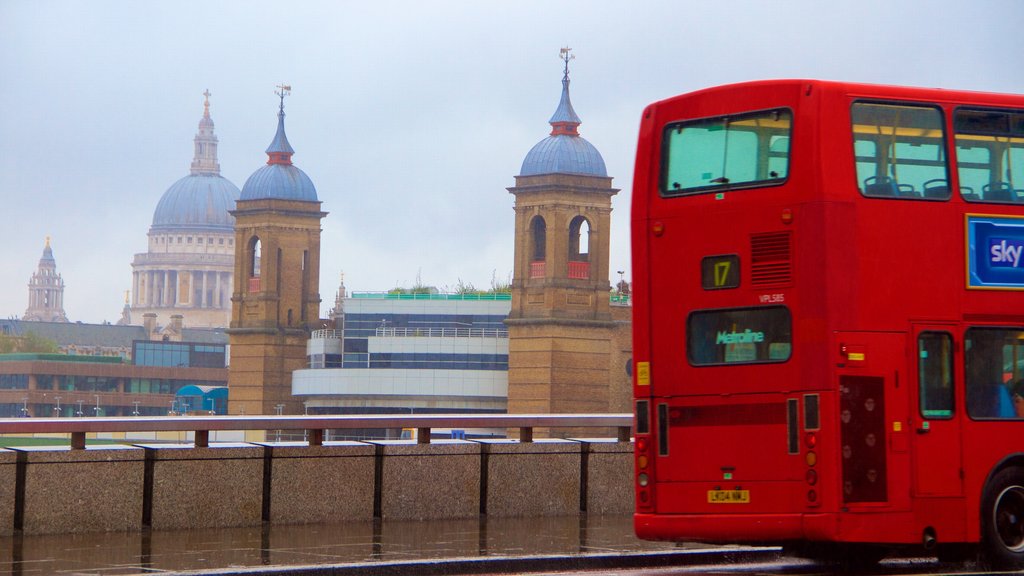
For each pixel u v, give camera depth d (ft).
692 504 59.16
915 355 58.03
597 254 642.22
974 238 59.47
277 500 70.49
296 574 54.19
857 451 56.59
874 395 57.00
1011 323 60.18
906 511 57.62
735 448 58.18
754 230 57.72
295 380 654.12
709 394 58.80
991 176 60.29
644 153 60.95
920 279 58.18
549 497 77.56
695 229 59.31
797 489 56.65
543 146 648.38
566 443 78.23
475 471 75.82
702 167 59.36
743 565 64.90
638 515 60.39
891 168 58.03
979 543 60.18
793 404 56.75
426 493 74.38
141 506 67.05
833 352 56.18
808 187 56.54
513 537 66.74
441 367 630.33
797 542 64.54
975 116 60.13
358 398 634.02
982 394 59.57
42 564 55.26
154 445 68.54
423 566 56.80
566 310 633.61
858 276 56.85
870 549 65.31
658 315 60.23
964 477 59.11
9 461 64.39
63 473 65.31
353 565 55.52
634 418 60.90
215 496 68.80
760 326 57.77
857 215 56.95
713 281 58.80
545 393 624.59
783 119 57.47
